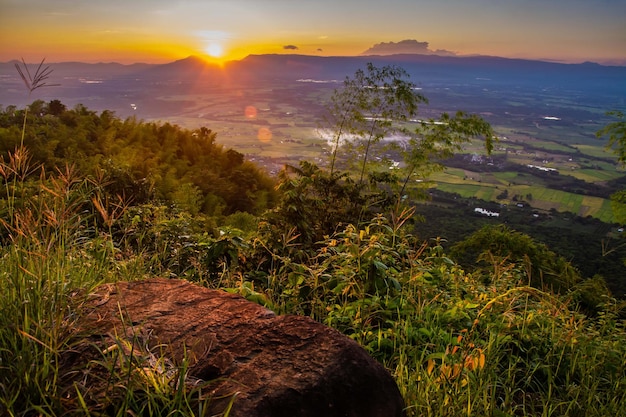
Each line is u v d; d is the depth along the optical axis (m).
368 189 6.72
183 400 1.19
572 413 2.20
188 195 12.17
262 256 3.62
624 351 2.87
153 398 1.15
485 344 2.43
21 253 1.64
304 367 1.38
